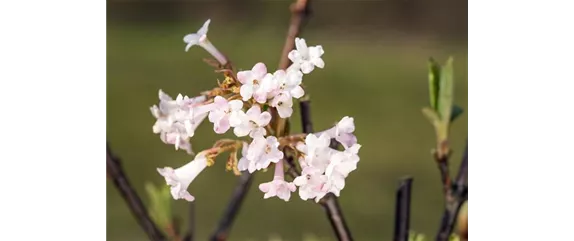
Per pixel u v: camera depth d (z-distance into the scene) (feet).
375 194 6.43
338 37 8.19
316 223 5.81
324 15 8.21
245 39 8.27
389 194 6.42
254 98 2.28
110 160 2.48
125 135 6.82
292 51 2.30
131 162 6.50
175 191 2.34
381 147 7.04
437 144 2.44
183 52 7.99
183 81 7.56
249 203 5.88
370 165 6.82
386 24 8.21
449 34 8.14
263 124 2.28
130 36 8.35
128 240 5.40
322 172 2.29
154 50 8.08
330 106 7.55
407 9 8.20
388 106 7.55
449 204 2.43
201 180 6.03
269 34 8.29
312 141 2.29
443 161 2.43
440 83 2.44
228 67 2.34
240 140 2.34
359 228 6.15
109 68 7.51
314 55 2.29
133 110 7.23
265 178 2.90
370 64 8.06
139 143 6.70
